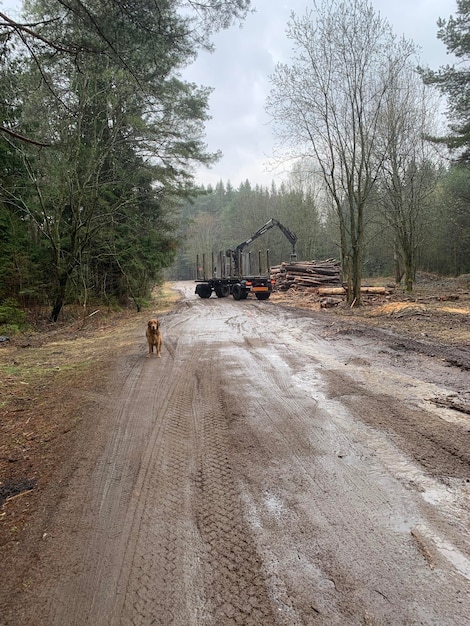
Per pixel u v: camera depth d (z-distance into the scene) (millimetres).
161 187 19781
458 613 1921
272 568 2264
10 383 6641
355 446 3777
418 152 21859
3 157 14414
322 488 3084
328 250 48000
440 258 43750
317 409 4793
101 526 2738
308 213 44750
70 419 4867
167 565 2330
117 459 3742
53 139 14047
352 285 16953
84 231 16141
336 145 15281
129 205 18781
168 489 3174
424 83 21125
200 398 5434
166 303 23641
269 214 56656
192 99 18516
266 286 22641
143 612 2012
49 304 17109
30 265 15711
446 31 20672
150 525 2719
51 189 14625
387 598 2023
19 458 3879
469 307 14008
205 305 20359
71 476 3459
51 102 12938
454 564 2244
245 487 3148
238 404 5105
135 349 9156
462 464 3355
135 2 5949
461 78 20609
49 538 2639
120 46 6480
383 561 2283
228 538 2543
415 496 2930
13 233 15062
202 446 3934
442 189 32031
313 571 2227
